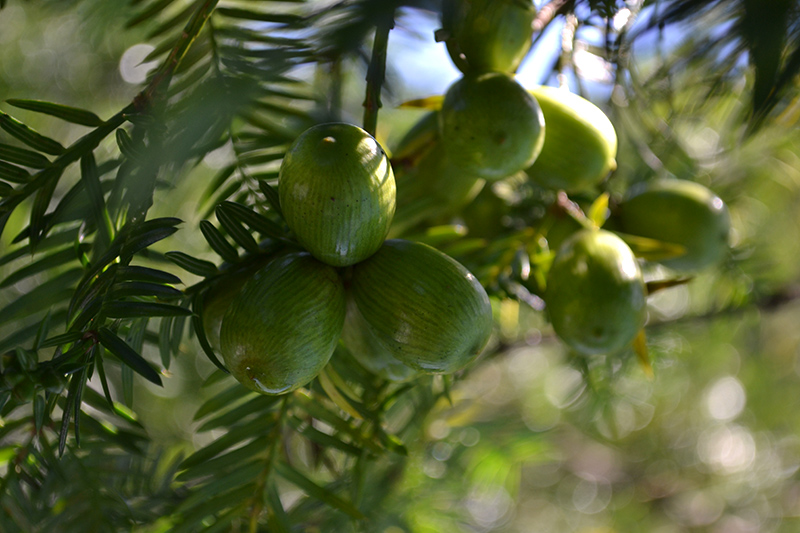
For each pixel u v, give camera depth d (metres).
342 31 0.21
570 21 0.25
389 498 0.30
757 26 0.21
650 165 0.30
